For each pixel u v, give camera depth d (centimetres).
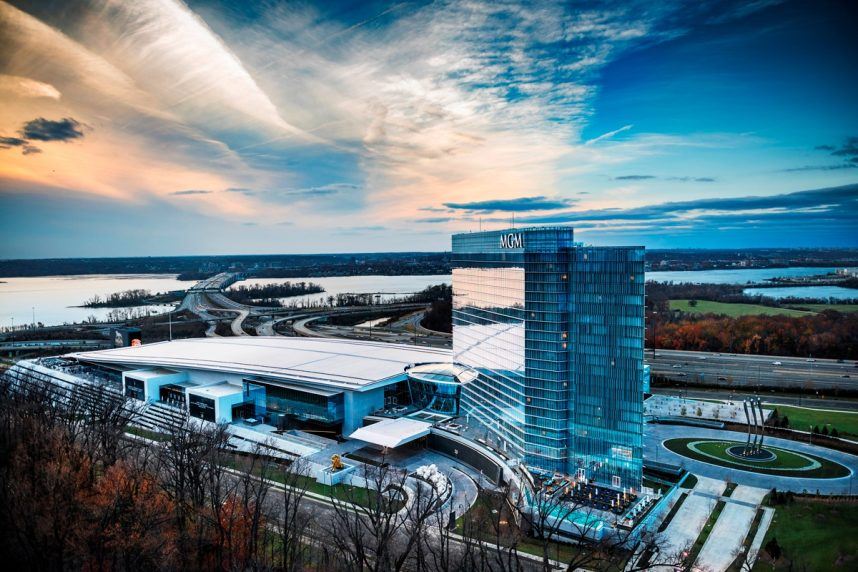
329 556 12694
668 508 15588
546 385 16512
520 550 13400
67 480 14512
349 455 19650
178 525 13050
